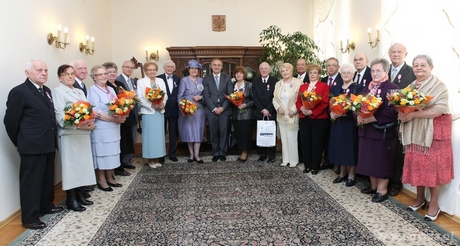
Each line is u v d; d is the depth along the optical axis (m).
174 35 6.41
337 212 2.81
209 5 6.41
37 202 2.57
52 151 2.62
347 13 5.00
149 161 4.50
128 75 4.49
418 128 2.55
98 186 3.57
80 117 2.65
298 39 5.63
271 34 5.75
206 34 6.44
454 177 2.61
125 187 3.60
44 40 3.51
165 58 6.44
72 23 4.36
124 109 3.21
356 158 3.41
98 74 3.28
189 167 4.47
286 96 4.27
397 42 3.42
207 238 2.36
